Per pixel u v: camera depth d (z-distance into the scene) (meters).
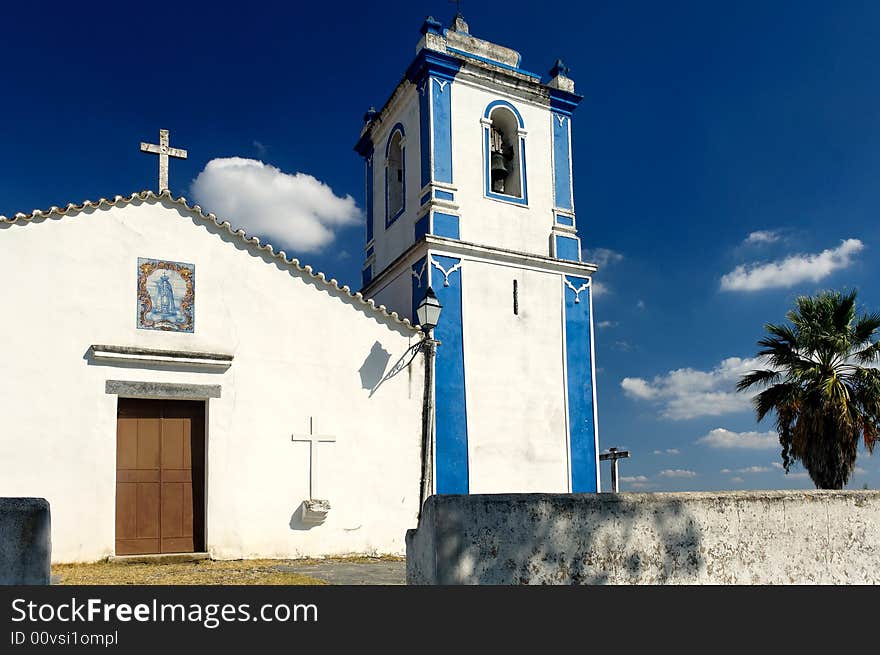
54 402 13.16
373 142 22.06
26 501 6.62
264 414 14.80
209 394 14.41
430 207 18.12
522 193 19.45
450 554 6.65
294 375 15.18
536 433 18.06
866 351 20.88
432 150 18.50
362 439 15.62
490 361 17.89
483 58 20.12
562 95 20.45
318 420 15.25
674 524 7.61
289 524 14.68
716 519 7.81
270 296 15.22
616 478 19.23
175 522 14.13
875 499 8.69
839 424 20.06
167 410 14.40
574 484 18.27
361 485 15.45
